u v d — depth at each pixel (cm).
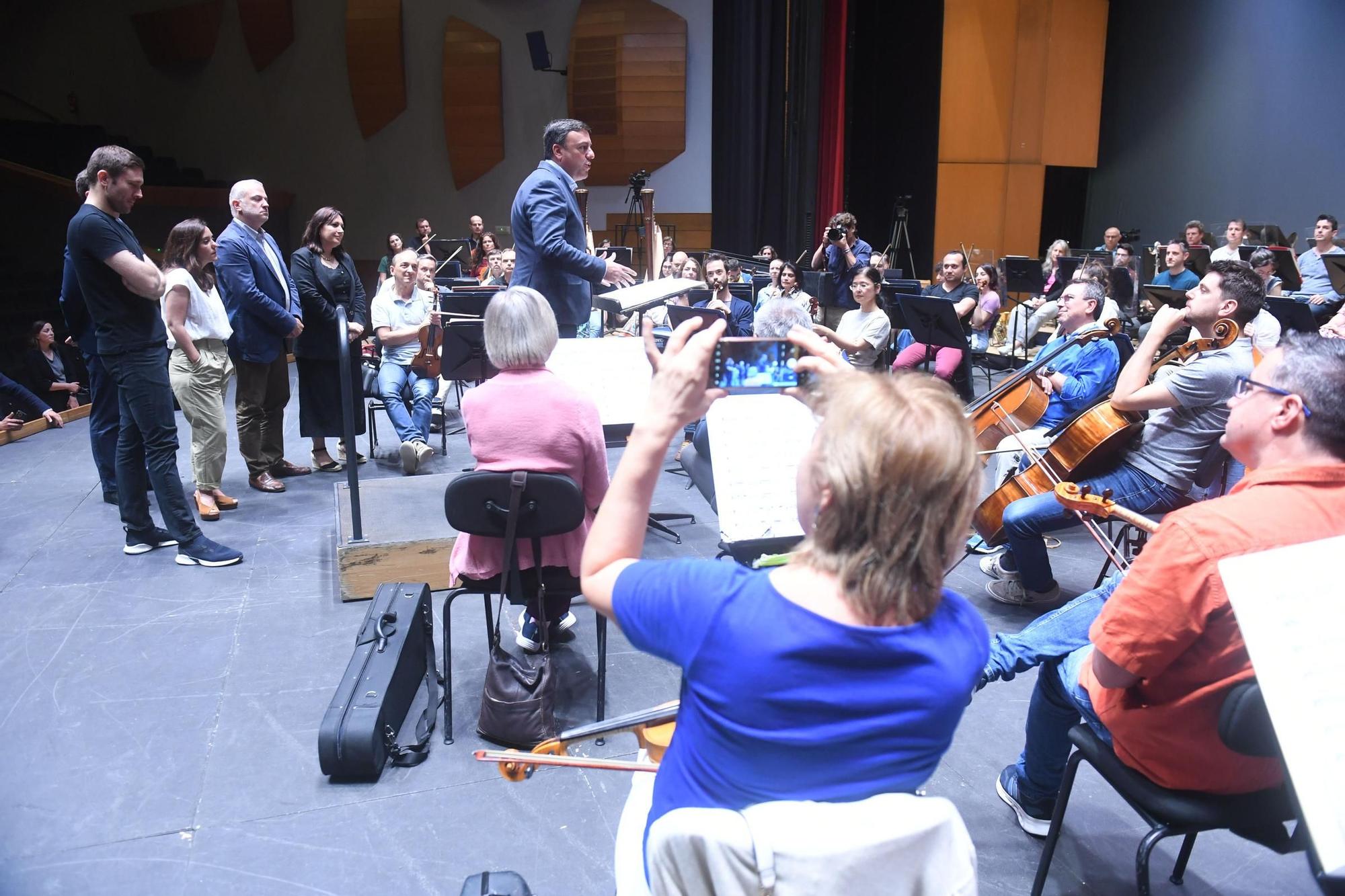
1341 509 139
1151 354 293
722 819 99
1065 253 851
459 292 402
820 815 98
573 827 217
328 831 214
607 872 201
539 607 249
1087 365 366
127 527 374
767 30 1108
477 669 289
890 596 97
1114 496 299
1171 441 293
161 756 241
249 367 445
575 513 231
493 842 211
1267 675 111
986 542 333
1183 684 149
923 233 1245
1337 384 142
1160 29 1206
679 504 436
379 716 235
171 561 368
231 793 227
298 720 258
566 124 360
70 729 253
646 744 152
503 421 240
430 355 500
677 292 338
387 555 329
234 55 1239
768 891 98
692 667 102
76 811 220
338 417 484
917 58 1211
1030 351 791
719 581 102
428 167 1227
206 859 204
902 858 98
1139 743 157
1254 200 1126
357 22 1180
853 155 1259
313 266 464
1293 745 109
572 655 296
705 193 1155
